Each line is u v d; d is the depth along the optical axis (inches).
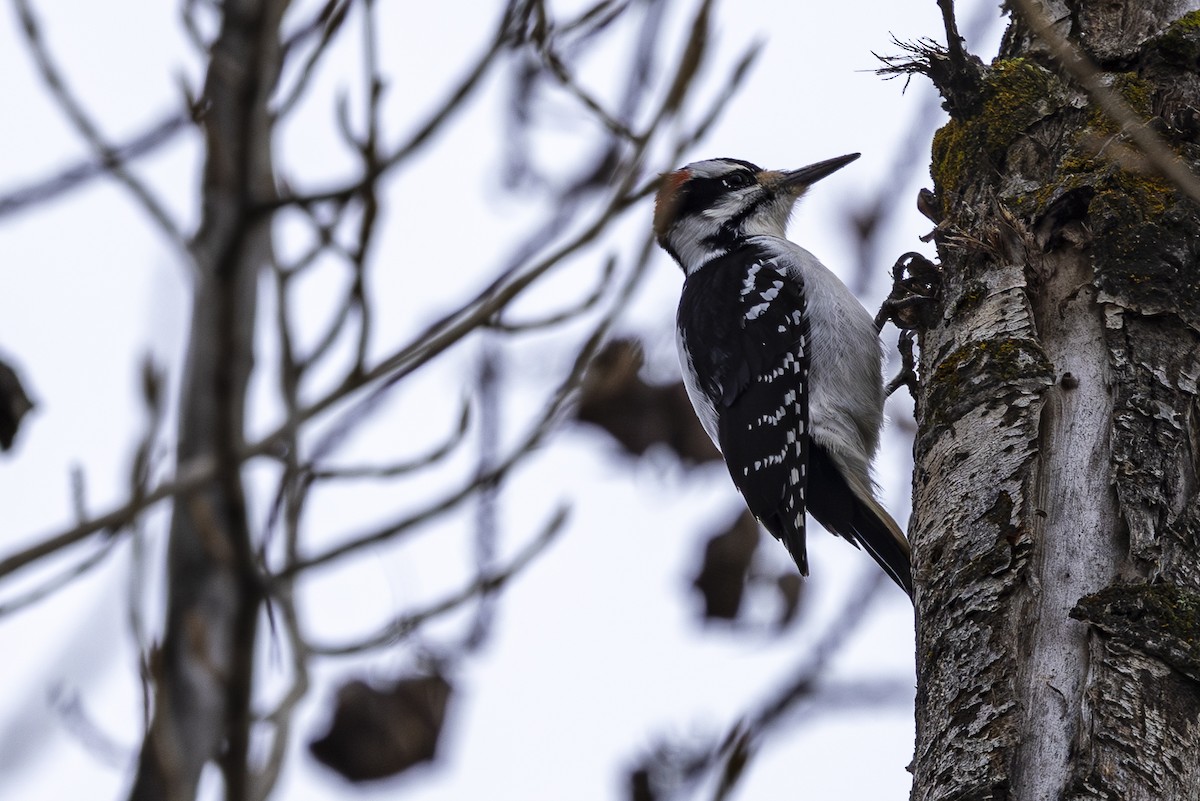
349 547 215.6
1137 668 229.8
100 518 191.5
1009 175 324.8
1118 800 218.2
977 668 243.1
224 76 223.9
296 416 203.3
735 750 218.5
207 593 246.7
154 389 234.2
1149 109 312.7
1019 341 284.2
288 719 233.9
